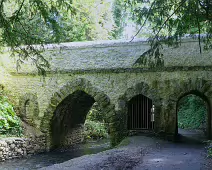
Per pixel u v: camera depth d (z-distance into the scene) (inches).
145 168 292.0
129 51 528.1
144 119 539.5
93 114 881.5
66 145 647.1
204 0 229.3
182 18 242.5
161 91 508.1
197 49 494.0
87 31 837.2
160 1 236.2
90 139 761.0
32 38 254.4
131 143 457.4
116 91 531.8
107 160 329.7
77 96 602.9
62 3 242.8
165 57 506.0
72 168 296.2
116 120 528.7
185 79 496.1
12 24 228.5
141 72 519.8
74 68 554.3
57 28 267.7
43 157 512.4
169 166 301.0
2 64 597.3
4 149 463.8
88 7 749.9
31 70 581.9
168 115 502.0
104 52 541.6
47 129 571.8
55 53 566.6
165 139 499.5
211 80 484.4
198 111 819.4
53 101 567.2
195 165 305.0
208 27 275.3
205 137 583.8
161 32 305.6
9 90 595.5
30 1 230.2
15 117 548.7
